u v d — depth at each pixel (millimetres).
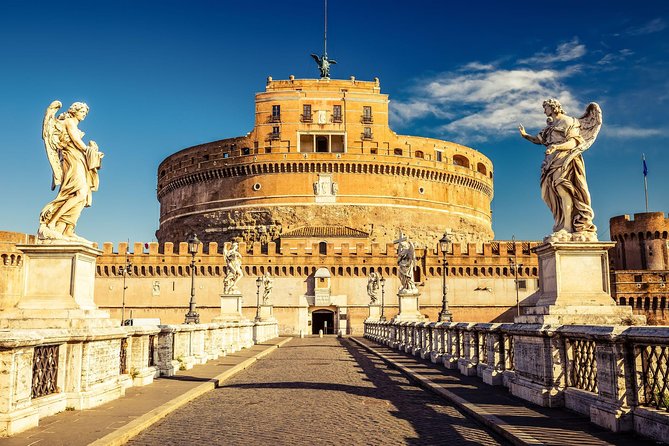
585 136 13375
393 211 108188
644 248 97625
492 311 92500
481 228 121875
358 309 92250
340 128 109688
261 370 23594
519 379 13539
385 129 111250
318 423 11562
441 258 93500
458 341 21422
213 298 91125
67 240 13125
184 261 91438
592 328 10141
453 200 116438
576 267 12672
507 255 93625
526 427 9969
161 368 18703
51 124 13383
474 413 11641
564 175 13086
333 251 95875
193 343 23641
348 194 106875
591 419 10195
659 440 8539
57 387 11812
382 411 12914
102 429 9984
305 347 44906
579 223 13055
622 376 9391
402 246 40656
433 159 116812
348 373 22109
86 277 13484
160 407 12367
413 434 10477
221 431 10766
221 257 91812
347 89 112438
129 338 15688
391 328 41219
